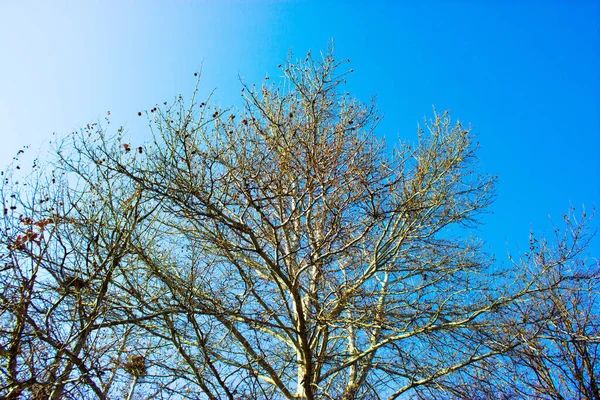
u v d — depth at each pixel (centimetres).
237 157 607
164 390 548
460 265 830
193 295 597
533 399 802
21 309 521
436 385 673
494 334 718
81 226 603
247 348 612
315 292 732
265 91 725
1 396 457
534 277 771
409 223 856
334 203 669
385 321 718
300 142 638
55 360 495
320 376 728
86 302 588
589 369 804
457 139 902
